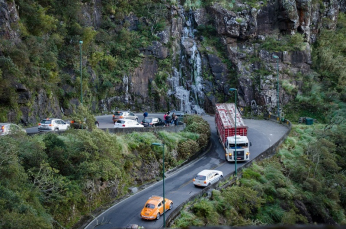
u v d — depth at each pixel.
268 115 71.31
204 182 35.97
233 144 43.72
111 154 34.47
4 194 22.34
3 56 42.16
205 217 30.45
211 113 78.81
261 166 43.12
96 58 65.94
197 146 46.72
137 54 75.38
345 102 75.94
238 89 79.06
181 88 80.06
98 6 75.25
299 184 43.84
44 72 50.69
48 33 57.09
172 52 80.62
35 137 32.25
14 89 43.50
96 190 32.78
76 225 28.89
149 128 44.31
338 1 98.12
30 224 20.83
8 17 45.94
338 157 52.75
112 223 28.84
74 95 58.16
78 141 33.84
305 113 75.88
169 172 41.53
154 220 28.80
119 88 70.94
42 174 27.09
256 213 35.66
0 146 24.91
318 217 41.16
